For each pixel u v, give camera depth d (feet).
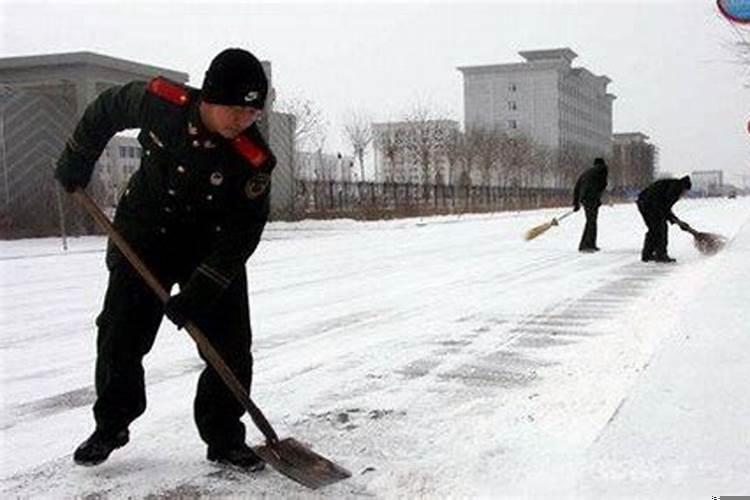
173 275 11.14
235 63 9.53
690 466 10.23
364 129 148.87
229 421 11.47
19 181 72.69
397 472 11.10
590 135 333.83
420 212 121.49
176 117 10.08
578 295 27.84
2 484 11.16
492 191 171.73
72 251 54.29
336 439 12.68
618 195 273.75
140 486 10.91
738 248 40.75
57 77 78.69
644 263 37.96
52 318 25.91
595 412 13.50
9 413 14.98
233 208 10.36
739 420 11.89
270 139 100.83
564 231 67.97
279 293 30.63
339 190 111.34
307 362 18.47
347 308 26.55
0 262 45.68
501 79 288.71
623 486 9.72
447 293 29.55
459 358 18.47
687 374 14.51
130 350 11.02
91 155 11.10
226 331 11.14
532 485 10.37
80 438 13.41
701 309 21.26
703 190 377.50
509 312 24.73
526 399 14.67
